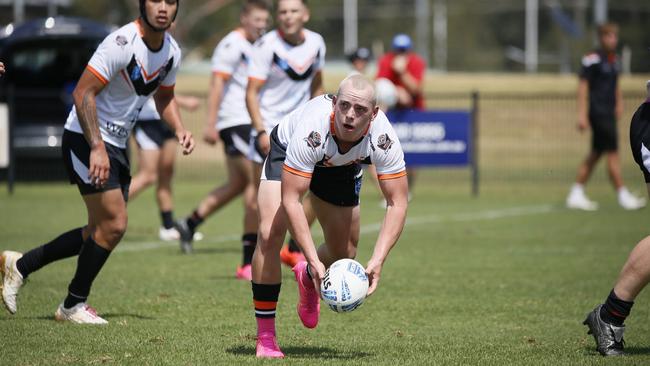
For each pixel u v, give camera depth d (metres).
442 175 77.88
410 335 22.84
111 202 22.52
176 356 19.83
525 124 99.44
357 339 22.30
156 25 22.14
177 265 34.03
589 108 53.00
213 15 184.25
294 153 18.61
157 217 50.88
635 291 20.11
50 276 30.97
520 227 46.66
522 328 23.84
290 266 31.55
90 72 21.91
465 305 26.97
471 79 127.50
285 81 30.52
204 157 84.25
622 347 20.64
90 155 21.88
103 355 19.84
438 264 34.88
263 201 19.80
